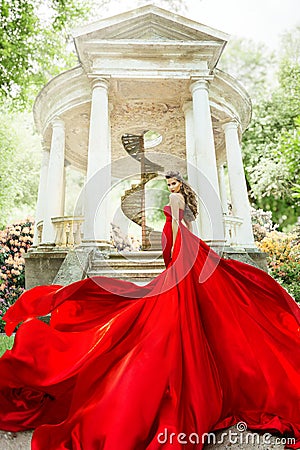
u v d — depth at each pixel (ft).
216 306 8.36
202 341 7.88
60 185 28.30
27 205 74.23
